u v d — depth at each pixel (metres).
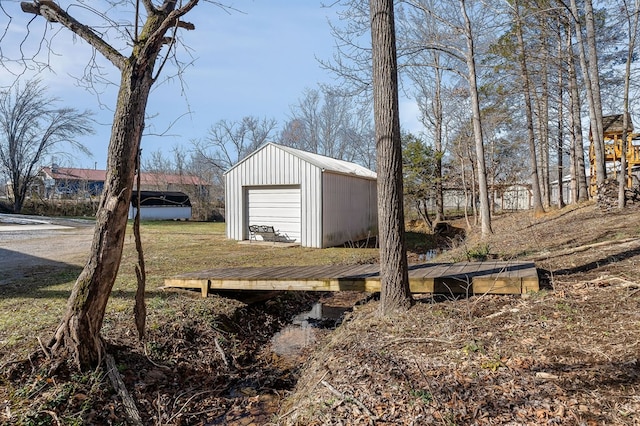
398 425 2.35
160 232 17.95
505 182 23.47
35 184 32.47
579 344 2.96
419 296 4.98
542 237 8.70
